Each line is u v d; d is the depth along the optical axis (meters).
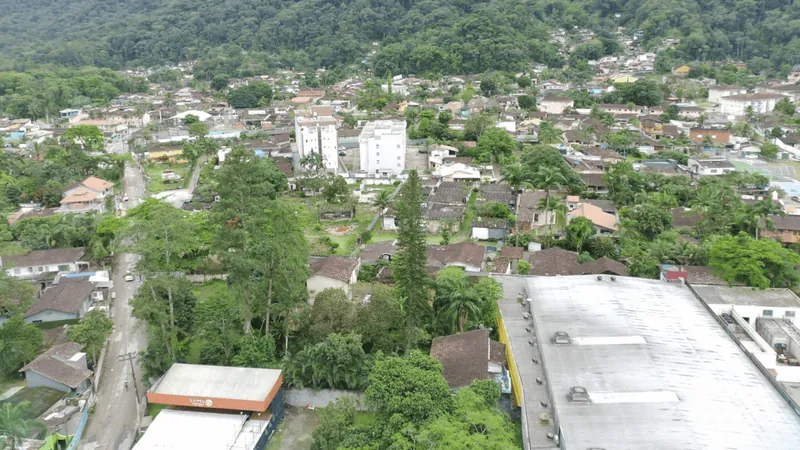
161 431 60.31
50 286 95.94
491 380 60.16
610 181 136.50
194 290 95.44
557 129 198.75
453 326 76.38
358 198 146.50
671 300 78.88
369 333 72.44
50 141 198.00
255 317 78.81
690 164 162.50
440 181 155.62
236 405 62.00
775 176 157.38
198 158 187.25
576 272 94.31
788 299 83.62
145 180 169.38
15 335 71.81
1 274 69.31
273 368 69.44
